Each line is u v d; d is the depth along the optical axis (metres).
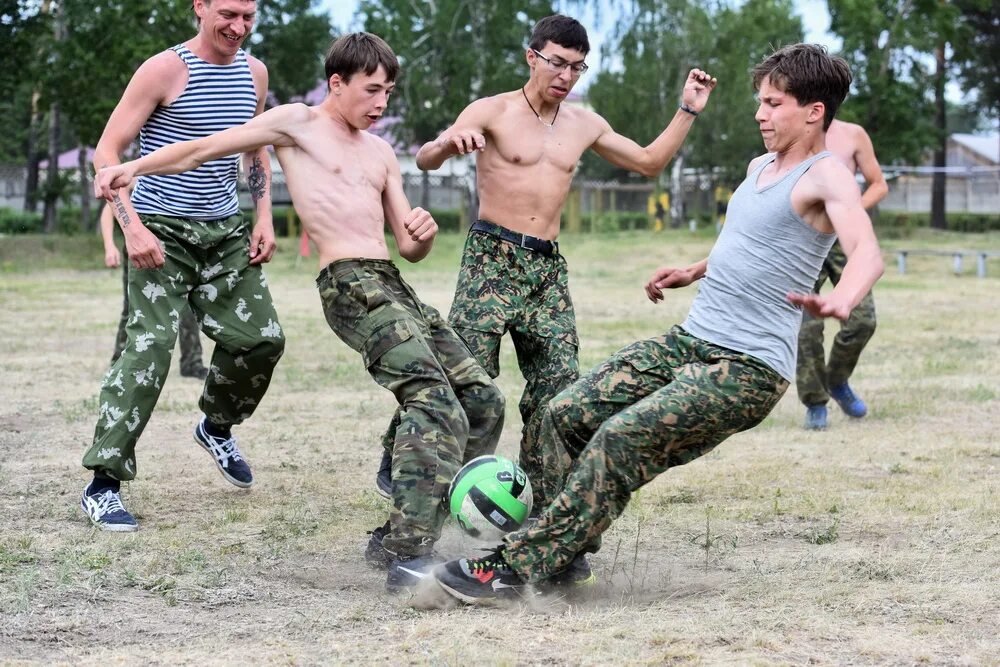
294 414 8.66
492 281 5.29
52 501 5.84
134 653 3.63
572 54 5.26
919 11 38.81
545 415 4.38
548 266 5.34
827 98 4.01
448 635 3.80
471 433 4.77
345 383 10.16
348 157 4.94
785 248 3.99
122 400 5.34
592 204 49.88
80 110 28.41
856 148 7.84
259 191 5.82
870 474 6.56
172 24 28.23
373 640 3.77
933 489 6.12
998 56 50.84
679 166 44.53
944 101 46.19
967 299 18.33
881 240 36.12
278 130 4.86
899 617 3.99
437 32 35.88
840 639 3.75
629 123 39.25
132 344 5.39
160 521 5.51
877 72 39.22
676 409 3.99
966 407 8.84
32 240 29.59
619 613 4.05
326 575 4.64
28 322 15.03
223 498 6.01
